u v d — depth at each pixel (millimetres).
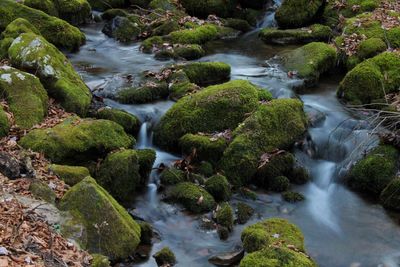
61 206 7242
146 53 11102
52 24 10992
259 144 8547
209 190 8117
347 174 8594
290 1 12117
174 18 12266
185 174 8305
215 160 8500
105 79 9930
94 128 8375
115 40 11641
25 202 7121
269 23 12695
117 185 8000
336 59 10570
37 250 6613
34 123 8492
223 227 7727
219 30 12008
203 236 7676
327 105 9578
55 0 11992
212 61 10883
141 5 13195
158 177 8375
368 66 9664
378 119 8961
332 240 7723
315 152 8945
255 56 11141
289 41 11734
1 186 7270
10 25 10297
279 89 9852
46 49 9367
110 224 7203
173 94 9570
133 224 7438
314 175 8680
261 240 7332
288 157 8523
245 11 12984
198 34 11531
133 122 8938
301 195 8305
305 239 7727
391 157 8445
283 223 7594
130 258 7266
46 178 7656
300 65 10328
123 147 8445
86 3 12320
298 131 8789
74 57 10836
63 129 8273
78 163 8188
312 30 11750
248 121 8672
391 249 7617
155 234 7652
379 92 9469
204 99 8969
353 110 9398
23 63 9203
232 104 8922
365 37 10727
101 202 7238
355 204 8273
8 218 6828
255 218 7969
